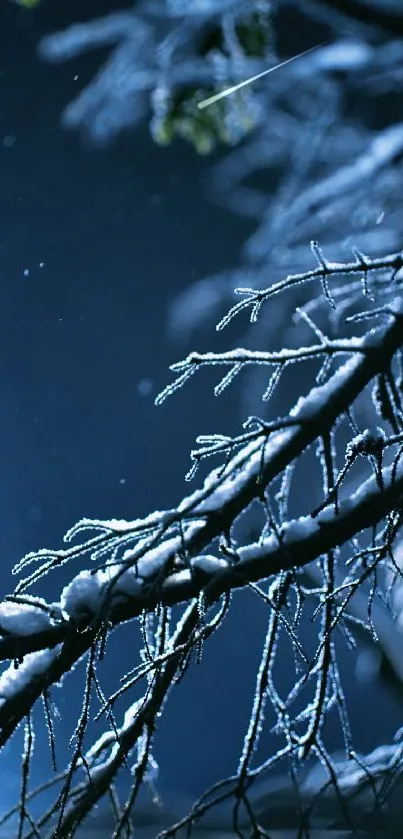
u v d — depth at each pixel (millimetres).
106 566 3418
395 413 3795
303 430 3650
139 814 4988
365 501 3635
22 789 3467
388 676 5168
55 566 3459
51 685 3518
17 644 3406
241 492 3586
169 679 3553
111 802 3674
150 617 3635
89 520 3469
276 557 3576
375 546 3785
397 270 4047
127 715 3684
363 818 3682
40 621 3443
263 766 3684
